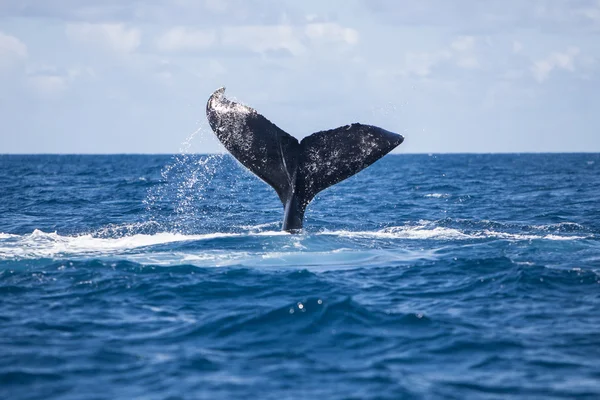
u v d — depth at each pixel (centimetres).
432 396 3369
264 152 6062
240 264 5731
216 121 5997
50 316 4534
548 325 4412
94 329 4297
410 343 4094
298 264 5809
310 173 6078
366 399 3338
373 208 11544
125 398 3328
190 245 6338
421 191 16325
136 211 11169
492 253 6322
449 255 6247
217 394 3381
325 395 3381
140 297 4922
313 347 4022
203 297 4916
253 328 4306
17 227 8788
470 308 4769
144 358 3828
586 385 3497
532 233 7612
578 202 12875
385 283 5347
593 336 4197
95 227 7969
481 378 3591
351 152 5991
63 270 5531
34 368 3672
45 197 14162
